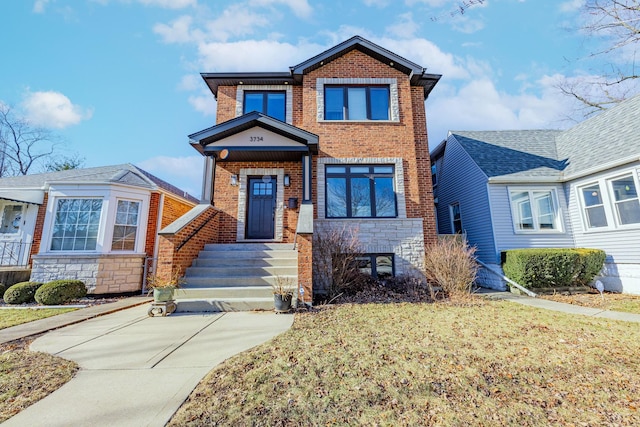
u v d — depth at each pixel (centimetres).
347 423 244
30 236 1063
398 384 307
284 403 270
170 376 321
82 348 407
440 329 492
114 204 955
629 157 878
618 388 305
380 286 839
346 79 1021
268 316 572
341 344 416
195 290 648
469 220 1241
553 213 1095
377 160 967
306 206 810
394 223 912
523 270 898
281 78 1039
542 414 260
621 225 932
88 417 247
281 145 873
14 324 539
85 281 880
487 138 1397
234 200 975
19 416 247
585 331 488
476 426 242
